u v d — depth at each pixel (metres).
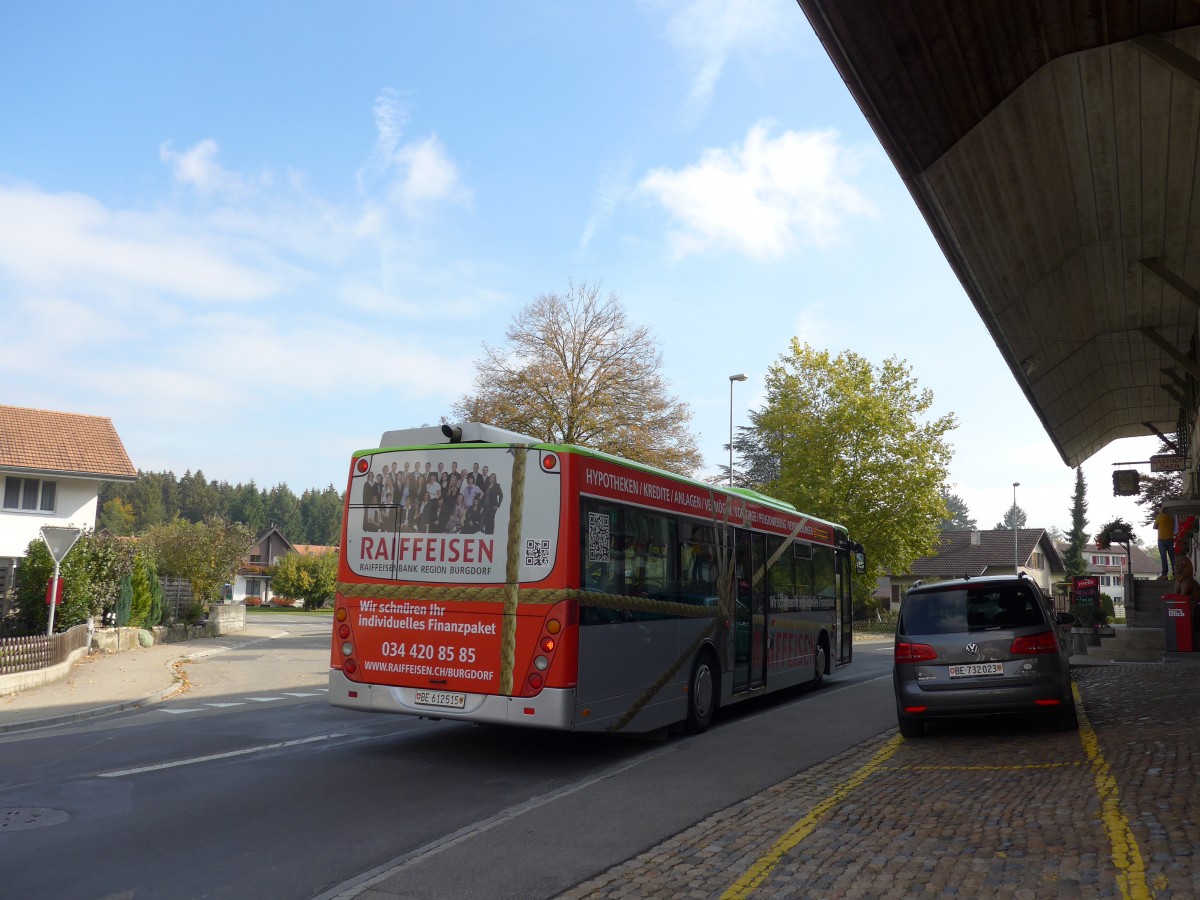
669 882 5.34
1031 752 8.70
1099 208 15.27
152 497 139.62
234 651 27.08
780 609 14.34
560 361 34.12
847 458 41.09
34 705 13.71
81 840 6.34
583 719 8.91
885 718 12.55
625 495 9.93
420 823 6.91
